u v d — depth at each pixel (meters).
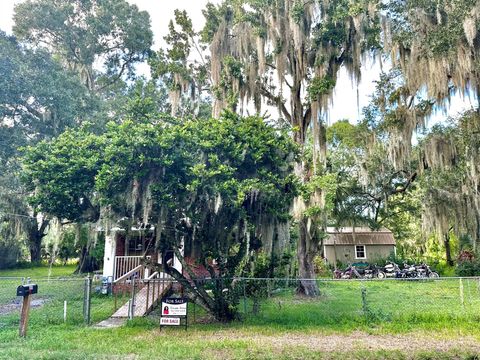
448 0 12.27
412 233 28.78
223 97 13.26
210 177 7.36
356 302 11.89
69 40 22.91
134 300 10.04
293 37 12.93
